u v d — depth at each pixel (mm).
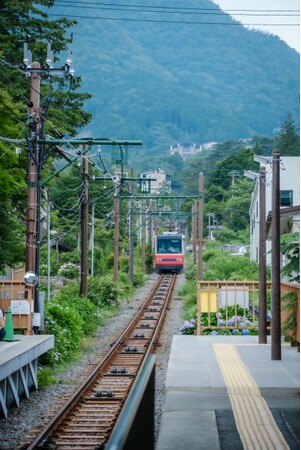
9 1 35469
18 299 19844
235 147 155375
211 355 16047
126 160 22562
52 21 37281
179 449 8398
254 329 21719
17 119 24891
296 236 16172
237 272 44375
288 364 14648
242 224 98375
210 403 11250
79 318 24188
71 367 20125
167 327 29969
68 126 36969
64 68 20297
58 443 11469
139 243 90375
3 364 13219
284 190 50469
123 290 46188
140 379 6320
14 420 13266
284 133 122875
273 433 9148
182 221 144375
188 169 160250
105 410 14094
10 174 25750
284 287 18219
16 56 34500
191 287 46781
